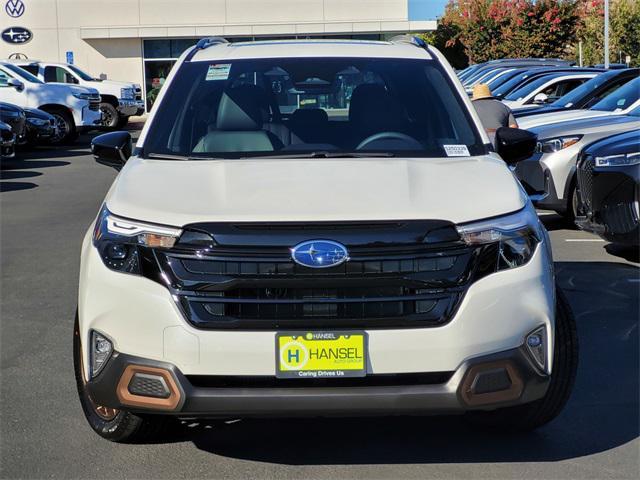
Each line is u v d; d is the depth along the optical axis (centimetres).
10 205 1257
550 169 951
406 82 489
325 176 398
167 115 469
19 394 495
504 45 3372
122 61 3925
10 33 3894
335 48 521
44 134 2152
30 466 400
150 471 395
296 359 347
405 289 350
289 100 479
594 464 397
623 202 765
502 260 362
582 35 3809
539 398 373
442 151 447
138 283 355
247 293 350
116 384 359
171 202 372
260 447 421
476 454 409
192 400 348
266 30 3781
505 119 980
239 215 355
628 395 483
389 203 365
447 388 350
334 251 346
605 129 954
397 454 411
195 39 3925
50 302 705
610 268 791
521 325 357
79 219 1127
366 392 347
